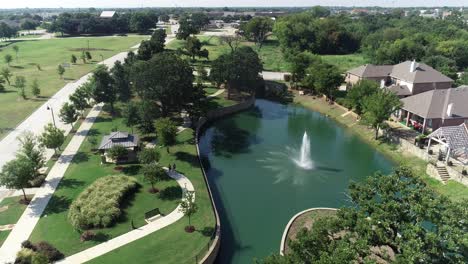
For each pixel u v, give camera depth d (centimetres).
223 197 5306
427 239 2778
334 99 9406
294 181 5784
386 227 3088
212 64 9688
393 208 3072
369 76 9650
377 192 3512
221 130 8088
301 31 17475
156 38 14612
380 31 19100
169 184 5194
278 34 18225
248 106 9606
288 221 4734
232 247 4238
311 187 5606
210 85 10756
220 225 4553
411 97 7525
